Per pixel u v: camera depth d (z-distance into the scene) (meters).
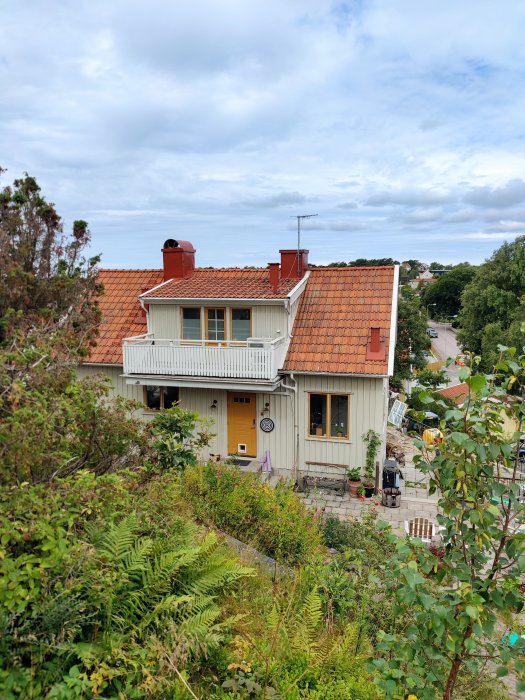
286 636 4.52
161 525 5.70
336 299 16.70
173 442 6.70
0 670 3.35
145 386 16.55
